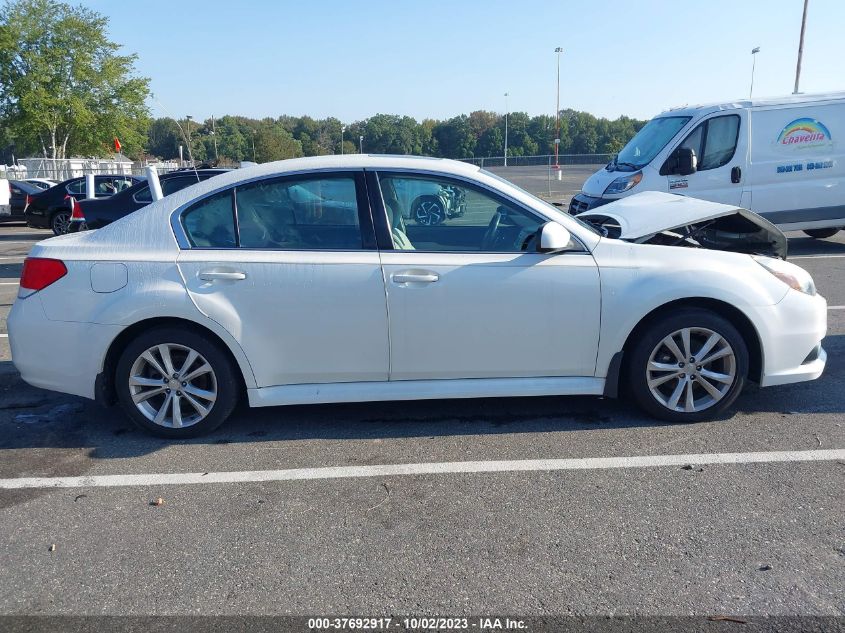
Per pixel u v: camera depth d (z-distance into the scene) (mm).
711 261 4156
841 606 2559
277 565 2896
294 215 4117
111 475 3746
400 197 4180
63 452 4047
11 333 4164
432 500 3406
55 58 43688
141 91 47406
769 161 9367
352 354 4070
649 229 4492
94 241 4141
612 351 4133
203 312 3967
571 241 4113
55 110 43938
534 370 4164
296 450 4020
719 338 4129
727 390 4195
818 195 9500
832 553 2881
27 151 46719
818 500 3311
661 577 2752
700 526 3107
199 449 4059
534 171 32750
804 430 4125
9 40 42219
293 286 3992
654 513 3229
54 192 16406
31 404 4848
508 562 2875
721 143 9328
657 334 4121
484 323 4051
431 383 4164
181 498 3480
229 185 4148
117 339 4105
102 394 4129
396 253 4059
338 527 3180
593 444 4000
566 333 4094
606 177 9984
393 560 2912
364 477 3666
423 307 4016
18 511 3381
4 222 19328
